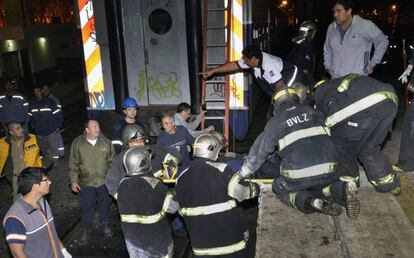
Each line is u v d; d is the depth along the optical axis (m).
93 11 6.85
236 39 6.50
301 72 5.46
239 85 6.74
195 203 3.29
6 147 5.91
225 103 6.67
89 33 6.97
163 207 3.69
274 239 3.16
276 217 3.47
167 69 7.22
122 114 7.10
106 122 6.53
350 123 3.26
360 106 3.18
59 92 17.77
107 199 5.61
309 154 3.18
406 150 3.88
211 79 6.77
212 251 3.32
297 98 3.38
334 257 2.91
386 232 3.14
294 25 14.23
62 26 20.38
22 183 3.61
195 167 3.31
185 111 5.91
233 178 3.25
